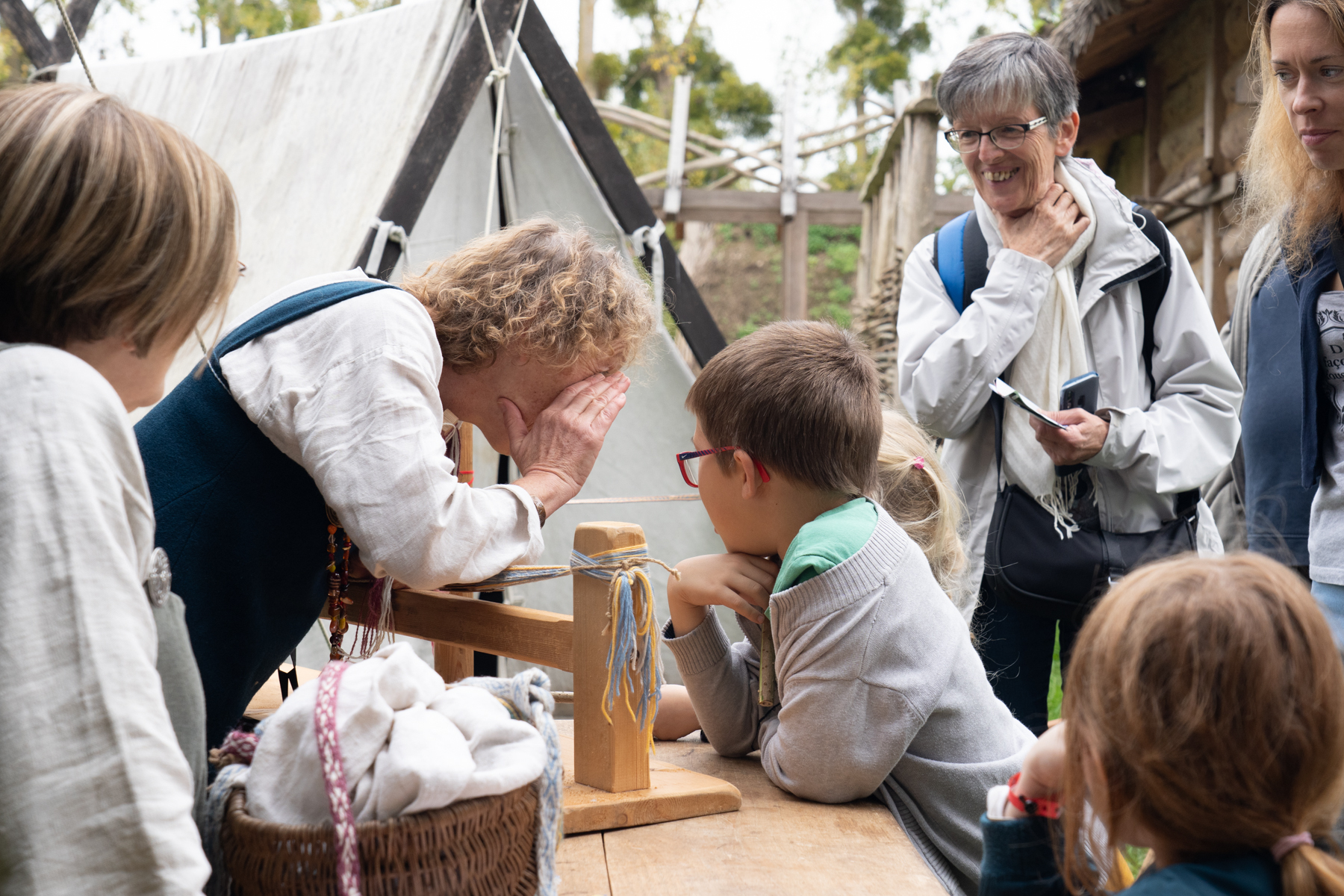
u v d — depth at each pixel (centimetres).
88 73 184
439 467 136
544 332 154
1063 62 224
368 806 96
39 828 79
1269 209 217
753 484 158
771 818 149
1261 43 205
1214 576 88
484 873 99
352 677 102
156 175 94
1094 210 224
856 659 144
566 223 332
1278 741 83
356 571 160
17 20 478
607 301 160
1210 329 225
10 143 90
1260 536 215
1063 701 96
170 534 134
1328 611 190
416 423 136
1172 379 226
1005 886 103
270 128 378
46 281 91
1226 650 84
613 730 148
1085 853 97
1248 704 83
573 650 154
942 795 149
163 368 104
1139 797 88
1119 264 222
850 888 128
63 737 81
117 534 87
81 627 82
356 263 293
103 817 81
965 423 224
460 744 100
